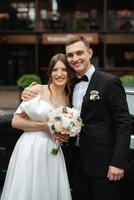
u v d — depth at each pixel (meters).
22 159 4.57
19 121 4.61
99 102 4.43
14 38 29.06
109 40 28.81
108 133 4.46
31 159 4.56
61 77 4.64
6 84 31.70
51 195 4.59
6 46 31.64
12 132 6.87
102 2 30.53
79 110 4.57
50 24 29.20
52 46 31.70
